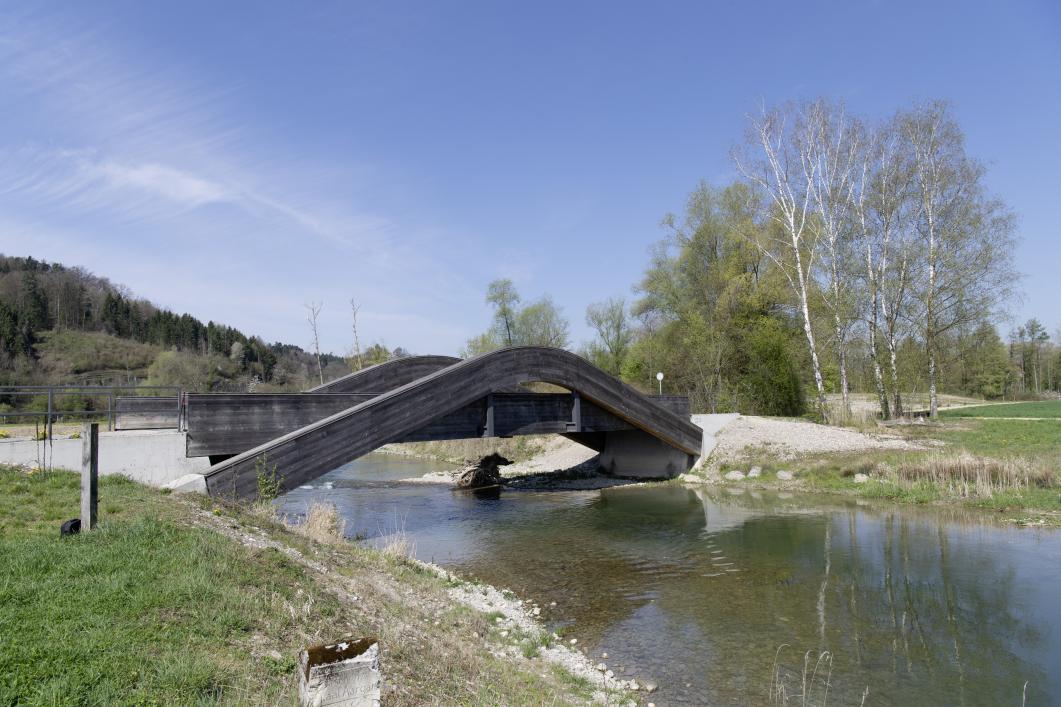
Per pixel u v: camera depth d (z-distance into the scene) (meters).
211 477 13.47
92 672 4.98
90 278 125.94
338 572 10.12
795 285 40.66
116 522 9.07
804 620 11.23
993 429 32.16
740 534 18.19
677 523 20.12
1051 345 102.44
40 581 6.63
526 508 23.56
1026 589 12.52
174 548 8.14
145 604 6.33
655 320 56.66
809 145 36.47
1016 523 18.12
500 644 9.53
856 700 8.30
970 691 8.52
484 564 15.32
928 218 35.19
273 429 16.62
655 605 12.21
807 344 43.56
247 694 5.18
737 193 47.72
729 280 44.97
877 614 11.42
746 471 28.97
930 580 13.22
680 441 30.19
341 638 6.91
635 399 28.05
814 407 41.59
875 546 16.14
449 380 20.00
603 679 8.83
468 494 27.55
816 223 39.03
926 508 20.64
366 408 17.16
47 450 13.31
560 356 24.66
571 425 25.92
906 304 37.59
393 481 32.56
